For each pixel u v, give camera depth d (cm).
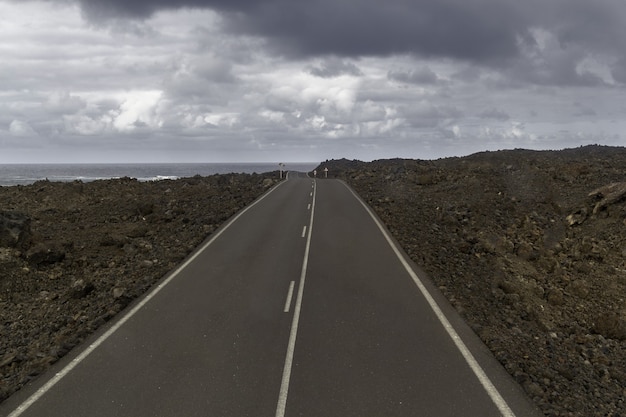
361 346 906
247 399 707
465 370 805
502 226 2261
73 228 2219
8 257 1545
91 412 680
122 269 1556
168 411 677
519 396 721
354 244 1836
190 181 3959
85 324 1061
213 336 964
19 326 1117
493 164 3747
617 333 1198
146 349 904
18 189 3100
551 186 2789
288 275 1420
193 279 1398
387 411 671
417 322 1038
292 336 958
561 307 1425
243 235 2028
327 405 688
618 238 1914
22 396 735
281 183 4541
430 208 2658
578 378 855
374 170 5162
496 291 1346
